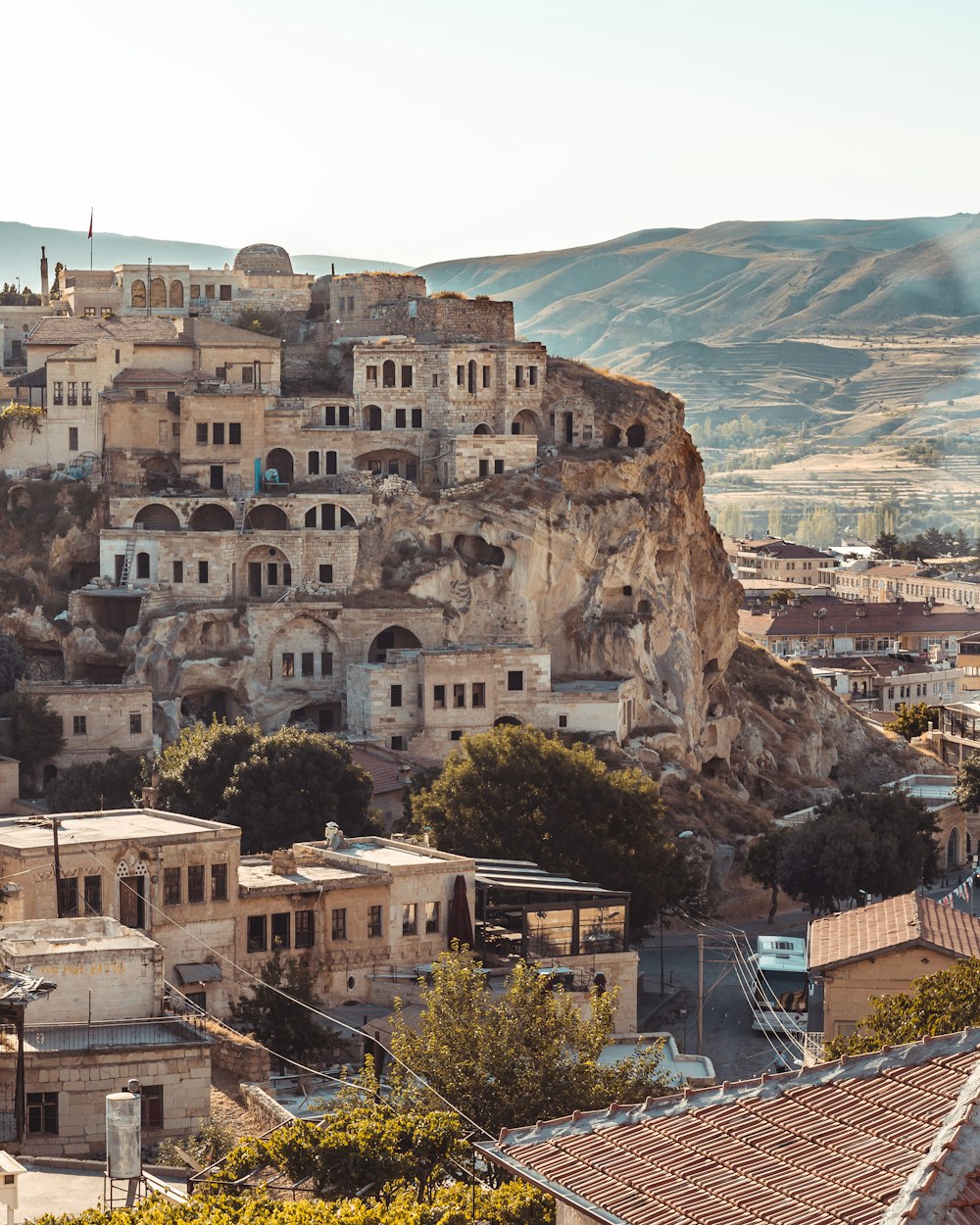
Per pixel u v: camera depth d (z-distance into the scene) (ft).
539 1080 268.41
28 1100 257.14
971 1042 142.41
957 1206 114.62
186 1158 246.47
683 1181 134.41
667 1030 472.03
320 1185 216.74
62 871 363.35
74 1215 204.23
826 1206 126.93
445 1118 224.74
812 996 399.24
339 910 392.88
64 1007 278.26
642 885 519.60
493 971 382.63
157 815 407.03
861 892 604.08
